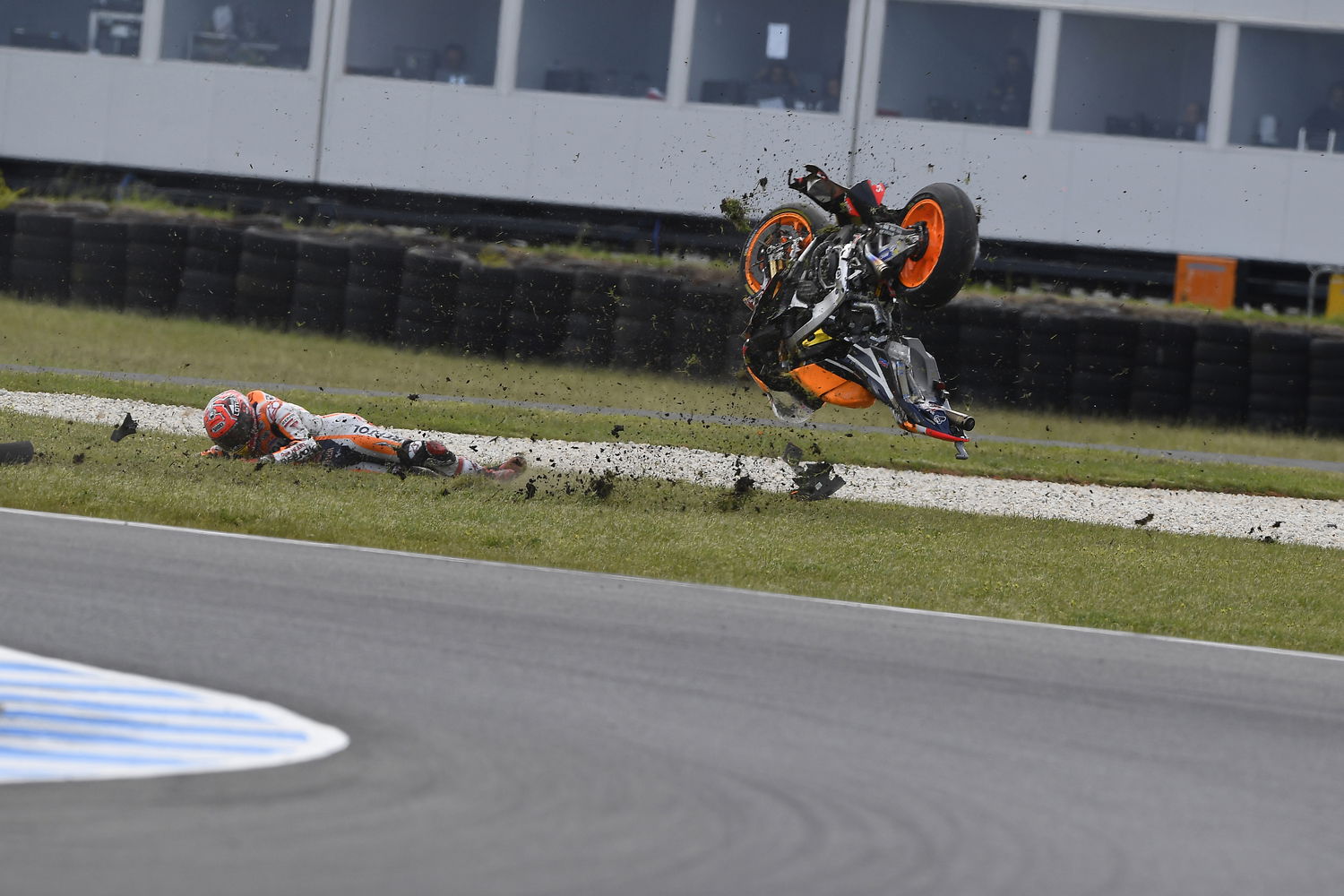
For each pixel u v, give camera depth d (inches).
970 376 2743.6
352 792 505.7
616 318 2819.9
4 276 2977.4
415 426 2044.8
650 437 2129.7
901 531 1416.1
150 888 415.2
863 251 1428.4
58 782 495.5
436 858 450.3
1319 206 3211.1
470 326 2842.0
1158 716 716.0
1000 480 2033.7
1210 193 3230.8
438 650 731.4
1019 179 3257.9
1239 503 1995.6
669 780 543.2
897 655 812.0
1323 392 2709.2
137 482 1234.6
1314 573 1365.7
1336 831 550.6
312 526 1116.5
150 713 579.5
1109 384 2726.4
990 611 1016.9
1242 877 490.6
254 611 789.2
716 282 2844.5
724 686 701.3
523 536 1149.1
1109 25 3240.7
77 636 700.0
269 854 445.7
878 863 474.6
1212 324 2733.8
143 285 2938.0
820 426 2474.2
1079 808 551.5
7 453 1332.4
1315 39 3213.6
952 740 634.8
